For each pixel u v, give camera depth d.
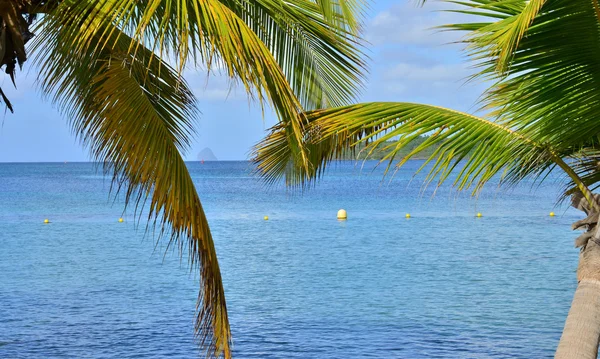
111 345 11.07
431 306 14.29
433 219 38.00
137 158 4.50
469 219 37.69
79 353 10.58
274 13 5.44
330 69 5.88
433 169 4.72
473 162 4.73
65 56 5.27
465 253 23.17
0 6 4.84
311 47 5.77
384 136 4.71
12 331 12.02
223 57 4.12
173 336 11.66
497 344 11.16
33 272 19.08
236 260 21.91
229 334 4.94
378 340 11.46
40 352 10.64
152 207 4.50
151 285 16.89
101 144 4.59
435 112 4.84
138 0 4.41
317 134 5.12
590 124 4.73
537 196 60.53
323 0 5.50
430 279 17.84
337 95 5.99
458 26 4.37
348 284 17.16
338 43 5.67
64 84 5.47
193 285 16.86
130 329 12.20
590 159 5.85
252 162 6.26
